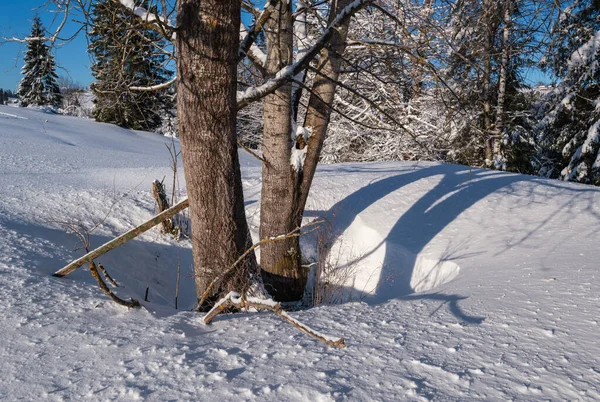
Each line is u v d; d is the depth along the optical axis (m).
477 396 2.17
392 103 11.24
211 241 4.27
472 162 15.18
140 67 4.74
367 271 6.53
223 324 3.42
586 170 14.23
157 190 6.64
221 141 4.05
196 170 4.09
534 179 9.42
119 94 5.11
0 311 3.27
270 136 5.09
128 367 2.57
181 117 4.00
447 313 3.38
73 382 2.42
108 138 21.66
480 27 5.23
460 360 2.55
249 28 4.98
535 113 16.58
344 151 17.38
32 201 6.74
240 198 4.36
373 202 8.20
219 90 3.89
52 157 12.26
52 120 24.50
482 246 6.07
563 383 2.27
